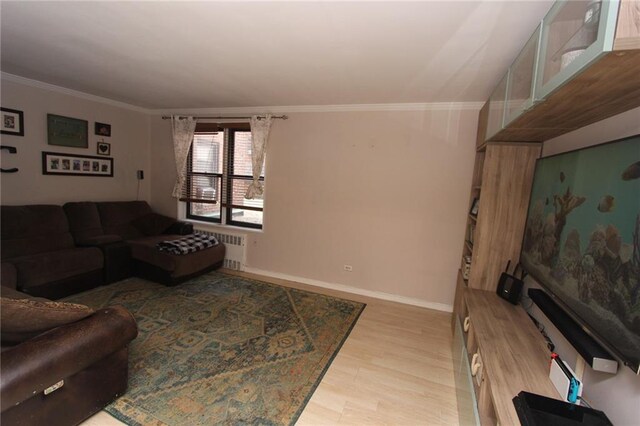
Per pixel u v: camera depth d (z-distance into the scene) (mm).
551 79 1212
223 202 4414
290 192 3969
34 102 3385
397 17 1623
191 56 2350
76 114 3789
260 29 1849
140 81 3121
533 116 1599
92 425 1643
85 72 2916
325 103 3576
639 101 1227
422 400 1980
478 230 2477
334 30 1811
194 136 4523
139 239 4000
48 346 1412
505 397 1271
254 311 3092
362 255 3697
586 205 1370
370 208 3615
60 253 3125
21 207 3199
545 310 1634
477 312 2062
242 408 1825
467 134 3168
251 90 3211
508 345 1661
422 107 3303
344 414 1827
